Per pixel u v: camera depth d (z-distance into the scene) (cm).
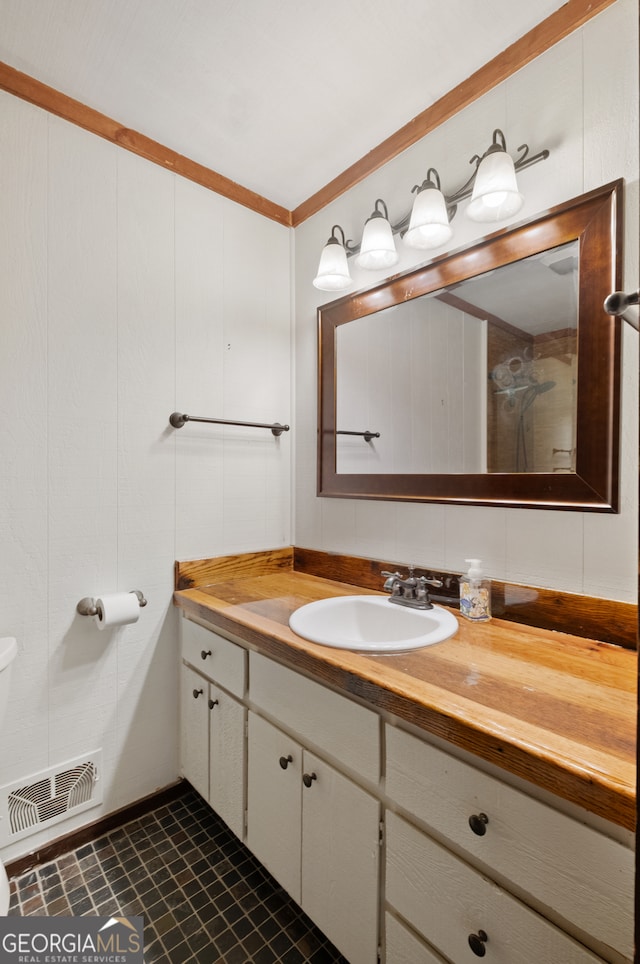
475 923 72
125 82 129
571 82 109
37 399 130
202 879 128
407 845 83
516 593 120
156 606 156
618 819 55
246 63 123
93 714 143
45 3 106
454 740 73
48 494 133
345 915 95
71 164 136
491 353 126
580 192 108
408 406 148
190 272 164
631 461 100
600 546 106
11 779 127
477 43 118
